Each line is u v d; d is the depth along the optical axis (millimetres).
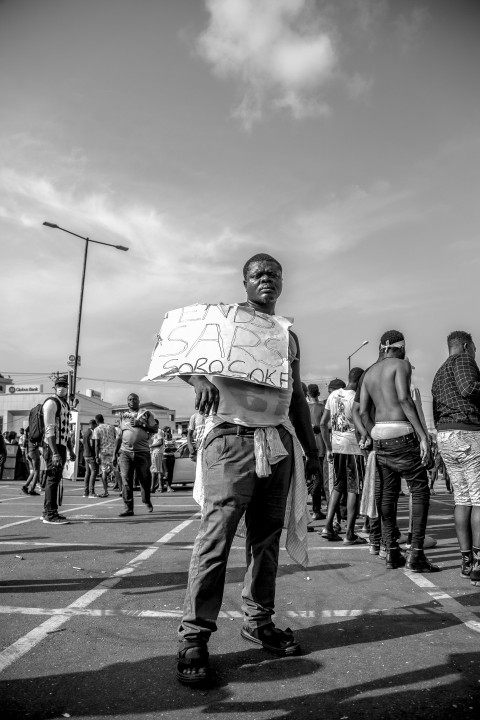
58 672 2393
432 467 4527
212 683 2299
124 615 3199
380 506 4738
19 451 20094
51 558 4840
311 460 3059
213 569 2480
